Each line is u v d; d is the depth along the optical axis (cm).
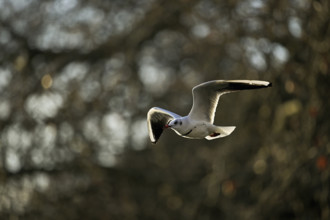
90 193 1336
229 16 1241
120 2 1400
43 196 1308
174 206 1370
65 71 1402
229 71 1398
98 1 1398
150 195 1395
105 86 1388
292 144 1102
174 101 1596
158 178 1409
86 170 1325
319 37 1061
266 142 1166
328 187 1009
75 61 1396
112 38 1391
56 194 1318
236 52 1303
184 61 1559
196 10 1334
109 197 1348
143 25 1370
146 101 1483
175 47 1536
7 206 1294
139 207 1372
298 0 1127
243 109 1262
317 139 1041
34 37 1385
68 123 1320
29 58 1372
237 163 1229
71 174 1336
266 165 1145
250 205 1156
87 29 1402
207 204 1227
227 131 605
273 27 1144
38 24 1391
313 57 1078
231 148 1246
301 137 1088
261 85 576
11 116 1309
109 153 1388
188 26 1405
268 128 1198
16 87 1333
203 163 1413
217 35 1312
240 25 1223
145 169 1415
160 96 1587
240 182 1171
